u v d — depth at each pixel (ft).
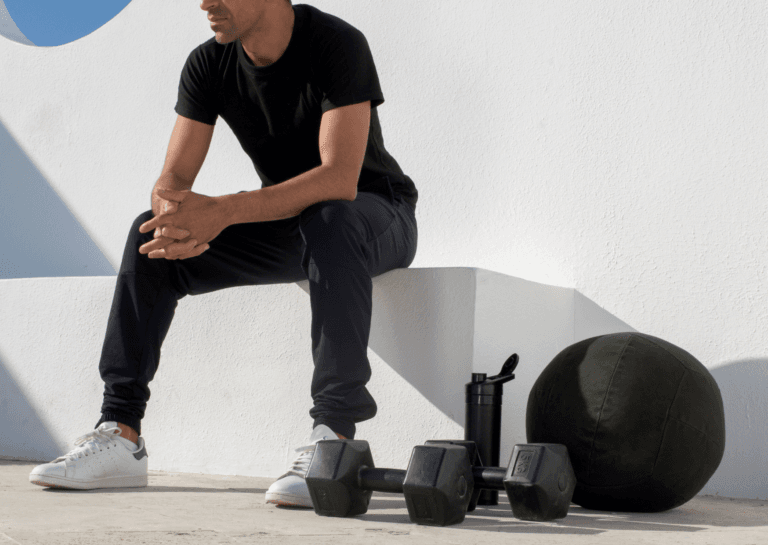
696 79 7.00
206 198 5.15
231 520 3.95
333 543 3.28
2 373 8.19
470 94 8.20
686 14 7.12
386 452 6.41
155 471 7.20
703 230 6.80
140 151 10.17
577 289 7.33
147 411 7.39
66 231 10.59
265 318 7.00
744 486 6.37
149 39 10.28
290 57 5.76
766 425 6.34
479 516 4.33
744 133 6.73
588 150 7.43
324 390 4.77
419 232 8.30
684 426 4.51
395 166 6.46
